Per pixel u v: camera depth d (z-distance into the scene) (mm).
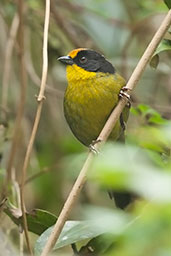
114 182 3086
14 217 6734
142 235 3141
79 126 9000
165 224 3131
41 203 12172
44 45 6953
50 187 12180
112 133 8453
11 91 12547
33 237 9492
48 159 12562
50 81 12711
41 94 6664
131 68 12820
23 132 11805
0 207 6746
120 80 8688
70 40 12453
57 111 13094
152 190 3035
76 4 13289
